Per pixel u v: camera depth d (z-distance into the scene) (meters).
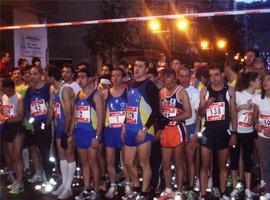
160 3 35.94
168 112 6.83
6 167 9.11
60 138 7.33
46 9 16.33
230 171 7.60
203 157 6.79
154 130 6.79
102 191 7.80
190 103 7.06
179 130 6.80
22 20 15.99
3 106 7.73
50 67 7.43
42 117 7.82
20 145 7.75
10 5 14.78
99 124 6.98
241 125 7.05
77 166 8.62
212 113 6.69
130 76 8.79
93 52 23.53
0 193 7.73
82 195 7.18
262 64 7.89
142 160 6.74
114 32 23.06
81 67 7.18
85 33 25.38
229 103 6.70
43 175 8.41
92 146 6.98
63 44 25.17
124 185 8.18
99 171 7.27
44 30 17.75
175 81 6.85
